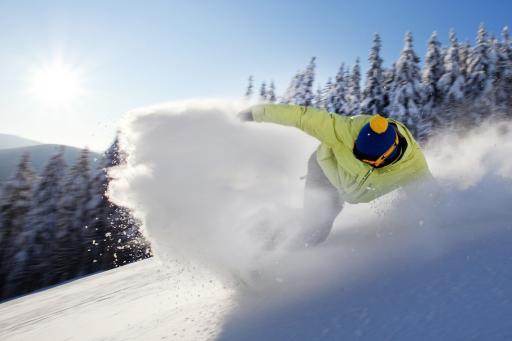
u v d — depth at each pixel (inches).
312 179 127.1
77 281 382.3
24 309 263.7
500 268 61.4
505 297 51.1
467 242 83.8
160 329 85.5
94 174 842.2
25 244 832.9
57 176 885.2
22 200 866.8
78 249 805.2
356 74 882.1
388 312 57.7
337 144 118.7
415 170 113.7
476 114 728.3
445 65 791.7
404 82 741.9
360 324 56.9
